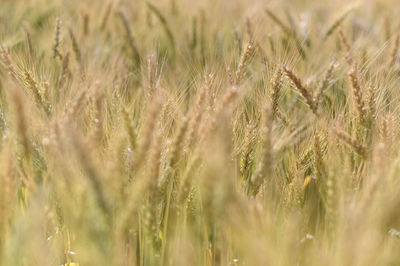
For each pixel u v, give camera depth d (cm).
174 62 591
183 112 396
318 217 343
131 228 285
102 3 777
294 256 275
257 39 530
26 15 754
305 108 418
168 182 310
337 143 344
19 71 416
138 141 290
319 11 866
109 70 517
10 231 266
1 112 346
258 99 400
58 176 280
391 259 278
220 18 746
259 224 259
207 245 313
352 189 314
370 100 370
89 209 255
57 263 303
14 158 286
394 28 655
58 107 371
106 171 273
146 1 674
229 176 257
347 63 465
